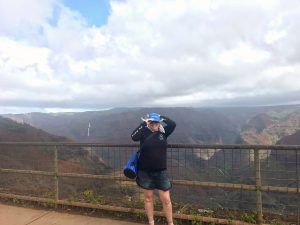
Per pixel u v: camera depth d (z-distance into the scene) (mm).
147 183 4633
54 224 5551
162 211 5328
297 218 4711
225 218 4984
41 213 6156
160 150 4613
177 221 5250
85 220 5684
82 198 6312
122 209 5672
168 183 4691
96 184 6293
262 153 4664
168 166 5289
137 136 4680
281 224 4676
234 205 5016
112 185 6094
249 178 4785
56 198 6363
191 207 5324
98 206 5910
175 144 5211
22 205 6688
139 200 5836
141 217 5527
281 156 4551
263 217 4930
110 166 5887
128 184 5941
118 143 5719
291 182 4496
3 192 7082
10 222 5723
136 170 4699
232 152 4898
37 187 6902
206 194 5230
